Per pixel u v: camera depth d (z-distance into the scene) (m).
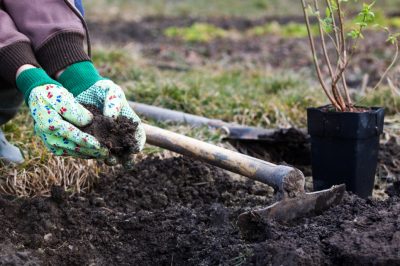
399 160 4.43
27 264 2.77
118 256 3.02
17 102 3.52
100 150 2.65
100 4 15.03
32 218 3.09
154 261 3.00
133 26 11.89
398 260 2.52
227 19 13.63
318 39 10.30
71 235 3.07
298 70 7.60
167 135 3.20
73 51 2.86
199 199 3.68
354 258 2.58
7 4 3.01
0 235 2.96
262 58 8.64
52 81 2.70
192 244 3.00
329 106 3.73
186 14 14.49
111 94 2.75
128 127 2.72
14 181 3.60
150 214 3.27
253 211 2.86
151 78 6.04
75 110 2.63
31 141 4.07
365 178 3.60
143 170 3.84
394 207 2.94
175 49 9.23
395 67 7.36
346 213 2.98
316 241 2.71
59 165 3.76
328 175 3.61
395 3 15.96
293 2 17.00
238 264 2.72
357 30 3.48
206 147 3.12
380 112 3.57
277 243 2.68
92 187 3.76
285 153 4.57
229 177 3.90
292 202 2.94
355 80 7.02
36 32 2.89
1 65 2.80
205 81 6.10
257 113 5.21
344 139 3.50
